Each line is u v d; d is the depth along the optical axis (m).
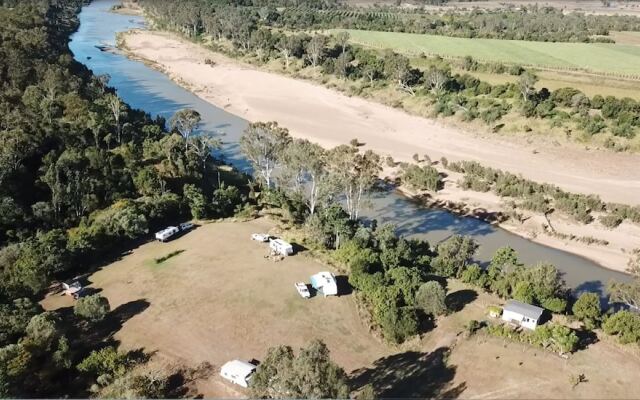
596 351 63.91
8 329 62.81
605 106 137.88
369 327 68.62
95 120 122.56
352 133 151.00
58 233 84.88
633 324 64.94
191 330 67.31
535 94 152.50
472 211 111.44
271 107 174.00
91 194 96.38
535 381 58.69
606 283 88.69
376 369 61.56
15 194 93.38
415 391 57.72
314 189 101.12
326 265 82.44
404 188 122.31
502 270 79.00
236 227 94.75
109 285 77.12
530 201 109.31
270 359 48.97
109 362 59.69
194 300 73.06
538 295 72.25
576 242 99.56
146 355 62.94
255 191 111.88
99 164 103.19
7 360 55.66
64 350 60.03
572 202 106.25
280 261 82.75
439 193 118.38
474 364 61.47
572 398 56.47
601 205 106.38
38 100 133.00
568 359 62.22
